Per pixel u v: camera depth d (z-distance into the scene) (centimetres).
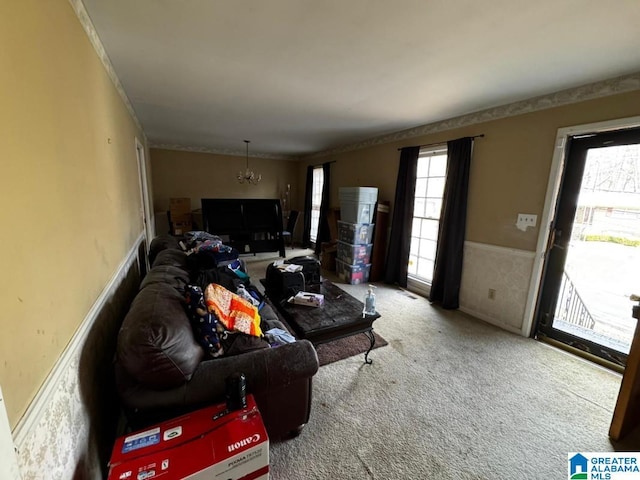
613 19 141
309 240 689
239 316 164
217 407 117
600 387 198
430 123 355
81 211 120
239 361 130
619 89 204
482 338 265
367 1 132
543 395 189
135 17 148
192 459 95
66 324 97
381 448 147
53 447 81
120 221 204
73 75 120
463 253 325
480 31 155
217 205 588
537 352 242
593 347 235
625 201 218
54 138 97
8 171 68
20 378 68
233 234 586
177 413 117
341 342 251
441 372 212
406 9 137
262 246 603
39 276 80
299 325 200
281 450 145
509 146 276
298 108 308
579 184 237
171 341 112
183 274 206
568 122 233
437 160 362
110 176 180
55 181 96
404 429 160
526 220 266
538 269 260
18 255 71
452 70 205
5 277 65
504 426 163
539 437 157
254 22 151
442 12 138
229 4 136
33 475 70
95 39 158
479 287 310
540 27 149
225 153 645
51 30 98
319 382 198
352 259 413
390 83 232
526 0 128
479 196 306
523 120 263
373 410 173
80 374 105
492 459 143
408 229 388
